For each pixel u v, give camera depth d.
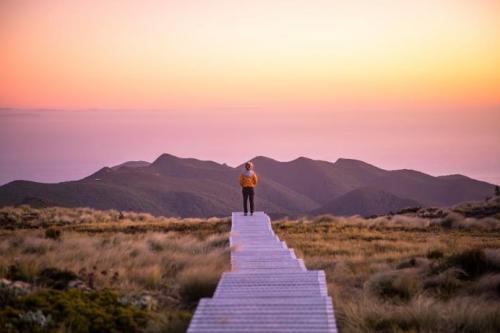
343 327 11.64
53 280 14.70
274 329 10.30
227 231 31.11
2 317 10.85
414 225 35.91
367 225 36.44
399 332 11.32
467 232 32.62
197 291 14.41
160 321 11.65
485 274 16.61
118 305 12.48
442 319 12.17
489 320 11.93
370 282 16.00
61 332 10.52
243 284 13.77
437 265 18.11
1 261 16.91
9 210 42.44
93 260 19.27
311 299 11.96
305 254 23.58
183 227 33.91
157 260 19.73
